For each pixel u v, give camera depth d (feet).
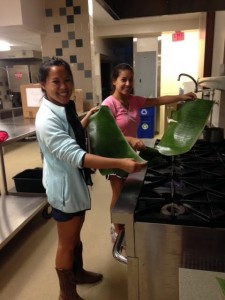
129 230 2.53
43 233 7.08
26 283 5.30
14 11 8.36
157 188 3.11
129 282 2.74
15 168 11.84
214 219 2.32
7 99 18.13
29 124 8.43
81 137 3.84
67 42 9.98
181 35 16.24
